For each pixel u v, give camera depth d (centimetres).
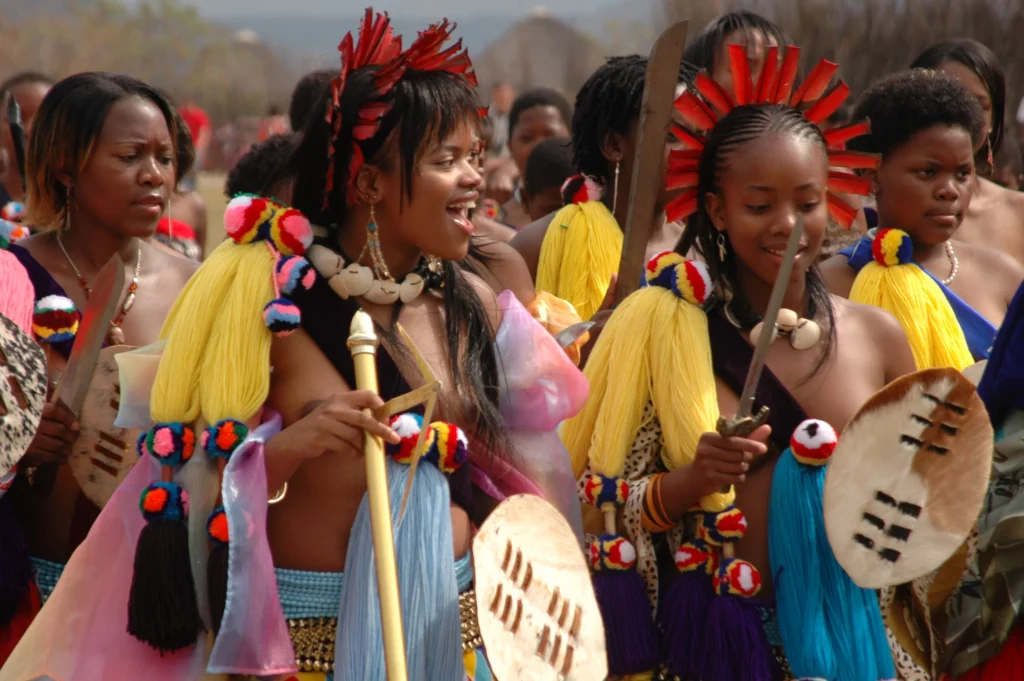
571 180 941
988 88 1080
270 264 561
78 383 653
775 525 619
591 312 916
